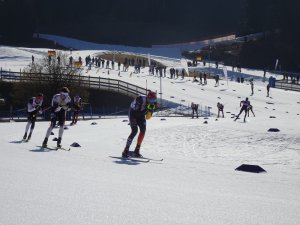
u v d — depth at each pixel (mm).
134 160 10234
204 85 58281
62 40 114000
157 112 41562
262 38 104000
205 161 11750
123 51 101000
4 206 4434
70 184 5926
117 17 133500
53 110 11695
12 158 8828
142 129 11023
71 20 128375
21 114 41625
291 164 12406
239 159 13289
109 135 18703
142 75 63000
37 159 8977
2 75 44125
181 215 4445
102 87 47594
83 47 107625
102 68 67562
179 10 135875
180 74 69812
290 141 18109
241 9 128750
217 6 136875
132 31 128500
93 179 6566
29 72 47281
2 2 107125
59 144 11828
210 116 39969
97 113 44469
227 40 107625
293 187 7176
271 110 43844
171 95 48438
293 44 100938
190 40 125750
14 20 108000
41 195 5059
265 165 12008
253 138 18922
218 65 87562
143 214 4402
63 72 45000
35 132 17859
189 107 43031
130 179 6906
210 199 5445
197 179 7590
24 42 108812
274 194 6273
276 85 65188
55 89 42688
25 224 3826
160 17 135375
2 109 42969
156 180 7043
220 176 8227
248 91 56125
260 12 111812
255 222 4289
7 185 5582
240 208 4945
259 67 96500
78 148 12453
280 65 94625
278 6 105312
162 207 4785
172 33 130750
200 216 4441
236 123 26625
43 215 4156
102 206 4664
